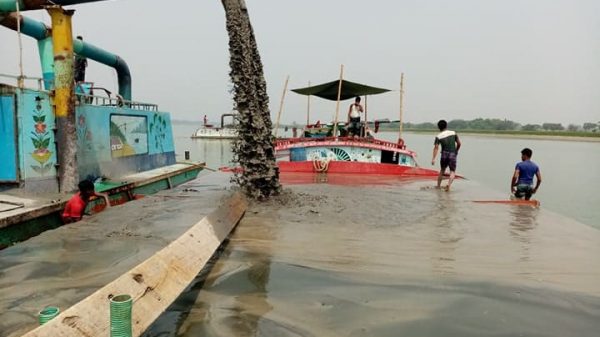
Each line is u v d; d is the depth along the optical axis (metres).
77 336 3.29
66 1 10.19
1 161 8.95
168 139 16.78
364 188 13.89
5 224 6.96
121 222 8.18
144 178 12.60
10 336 3.88
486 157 46.59
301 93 21.17
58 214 8.40
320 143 18.53
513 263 6.30
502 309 4.66
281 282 5.29
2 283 5.09
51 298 4.70
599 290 5.27
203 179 15.52
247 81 10.84
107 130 12.11
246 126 10.90
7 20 10.46
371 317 4.38
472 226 8.73
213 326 4.07
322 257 6.35
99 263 5.82
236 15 10.77
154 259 4.65
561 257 6.64
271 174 11.28
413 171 18.12
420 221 9.12
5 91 8.81
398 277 5.58
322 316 4.37
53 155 9.50
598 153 59.56
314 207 10.25
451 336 4.03
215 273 5.54
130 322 3.16
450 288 5.24
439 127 14.20
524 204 11.39
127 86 17.44
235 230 7.86
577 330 4.22
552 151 63.41
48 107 9.38
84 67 14.82
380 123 21.47
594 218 15.39
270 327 4.09
